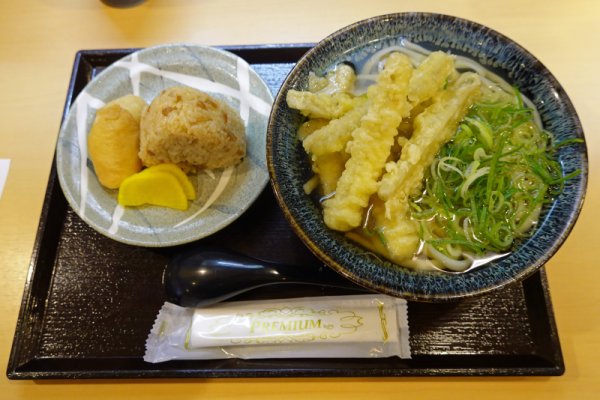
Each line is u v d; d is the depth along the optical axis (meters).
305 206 0.26
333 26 0.39
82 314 0.30
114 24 0.41
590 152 0.33
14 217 0.34
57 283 0.31
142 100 0.35
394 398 0.27
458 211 0.26
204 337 0.28
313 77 0.29
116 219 0.32
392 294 0.22
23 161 0.36
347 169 0.26
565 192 0.24
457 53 0.29
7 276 0.32
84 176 0.33
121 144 0.32
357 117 0.27
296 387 0.28
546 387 0.27
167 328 0.29
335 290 0.29
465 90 0.27
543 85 0.26
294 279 0.28
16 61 0.40
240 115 0.36
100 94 0.36
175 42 0.40
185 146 0.31
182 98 0.32
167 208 0.33
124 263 0.31
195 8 0.41
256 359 0.28
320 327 0.28
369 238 0.25
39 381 0.28
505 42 0.27
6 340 0.30
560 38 0.37
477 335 0.28
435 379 0.27
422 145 0.26
